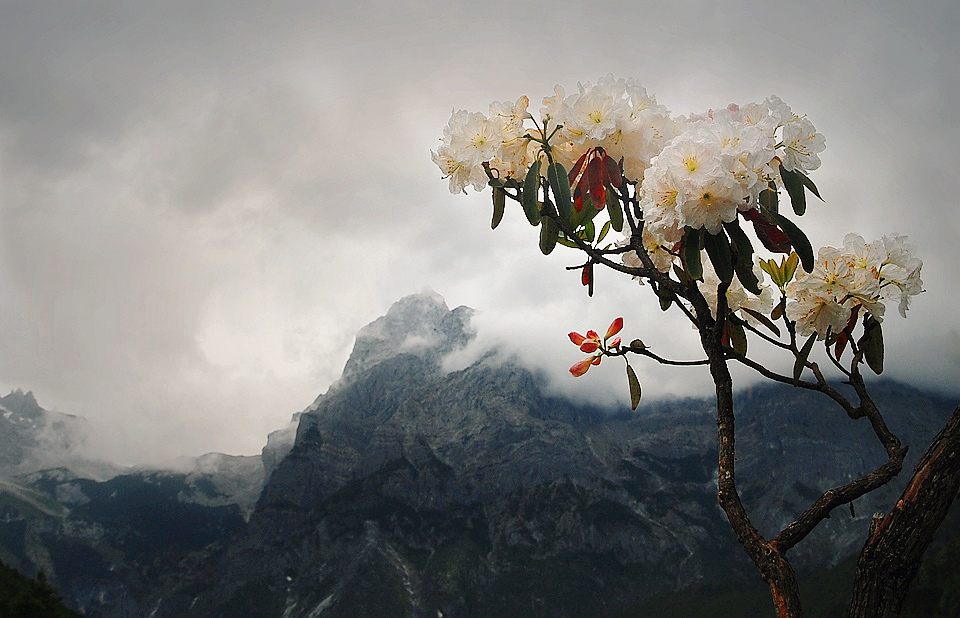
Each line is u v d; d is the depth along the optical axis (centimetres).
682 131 169
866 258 168
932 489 141
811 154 167
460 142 178
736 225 162
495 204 183
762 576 145
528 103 178
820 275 168
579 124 169
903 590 140
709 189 154
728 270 161
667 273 187
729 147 156
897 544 141
